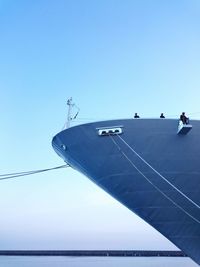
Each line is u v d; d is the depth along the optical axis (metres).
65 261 95.06
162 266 67.75
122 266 67.88
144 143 13.88
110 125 13.95
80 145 14.90
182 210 14.53
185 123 13.12
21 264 74.69
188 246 15.20
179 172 14.01
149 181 14.39
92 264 76.19
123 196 15.38
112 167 14.72
